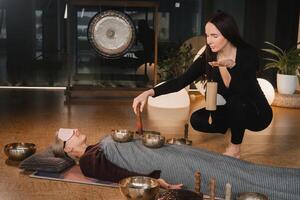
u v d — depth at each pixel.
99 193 2.42
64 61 6.17
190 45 5.60
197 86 5.47
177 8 6.14
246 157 3.25
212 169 2.29
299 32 5.99
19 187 2.49
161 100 4.87
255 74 2.96
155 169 2.35
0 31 5.97
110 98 5.33
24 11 5.95
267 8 6.08
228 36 2.84
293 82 5.25
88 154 2.55
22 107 4.77
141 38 6.20
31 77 6.15
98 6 6.10
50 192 2.43
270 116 3.11
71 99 5.22
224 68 2.96
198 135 3.84
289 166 3.07
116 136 2.52
